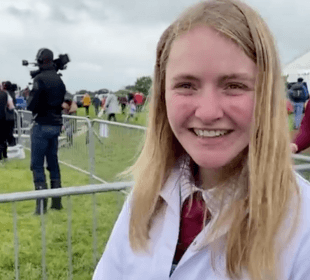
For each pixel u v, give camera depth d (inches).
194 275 40.1
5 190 243.9
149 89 46.3
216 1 37.7
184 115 37.4
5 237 155.4
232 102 35.7
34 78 185.6
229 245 38.5
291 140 40.6
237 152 37.3
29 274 127.3
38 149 189.5
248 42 35.5
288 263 36.8
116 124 207.0
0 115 323.3
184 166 44.8
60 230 160.4
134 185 48.2
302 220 36.9
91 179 228.4
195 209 42.1
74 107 375.6
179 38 36.9
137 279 44.3
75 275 127.4
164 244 42.6
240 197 39.3
